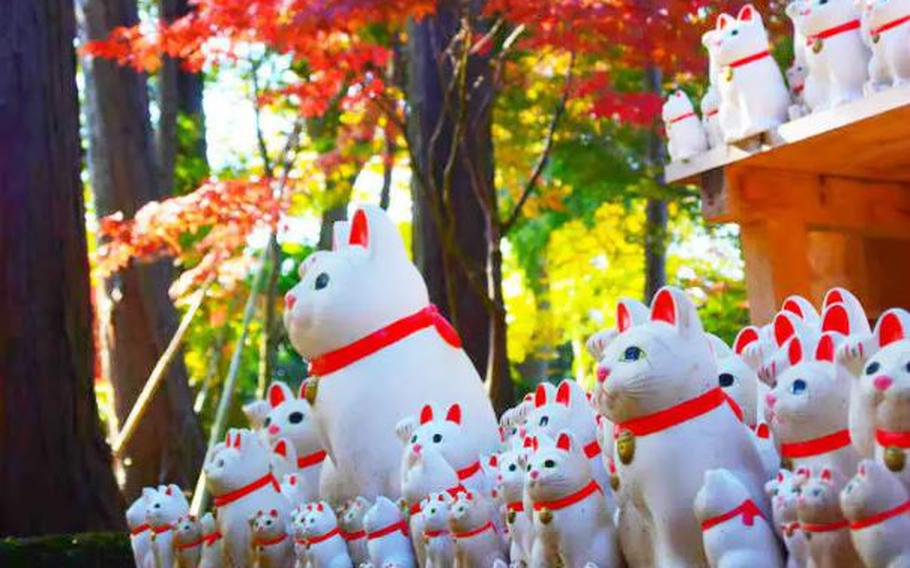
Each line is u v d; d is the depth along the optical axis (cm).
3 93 801
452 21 1010
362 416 504
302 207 1331
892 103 459
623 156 1256
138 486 1125
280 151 1432
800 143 505
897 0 455
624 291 1650
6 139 797
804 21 493
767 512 367
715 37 524
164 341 1155
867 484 318
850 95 482
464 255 981
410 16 888
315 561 476
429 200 906
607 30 812
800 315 434
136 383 1145
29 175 798
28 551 685
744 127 515
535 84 1187
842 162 539
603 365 374
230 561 514
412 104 1037
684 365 368
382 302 512
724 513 354
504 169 1314
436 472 454
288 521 507
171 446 1137
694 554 368
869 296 623
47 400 786
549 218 1478
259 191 1023
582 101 1110
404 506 469
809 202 554
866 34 473
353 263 516
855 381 340
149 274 1152
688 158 548
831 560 334
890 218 577
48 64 816
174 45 927
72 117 828
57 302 798
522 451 415
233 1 860
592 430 441
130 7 1188
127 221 1086
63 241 807
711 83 553
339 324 509
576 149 1234
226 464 513
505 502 420
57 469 783
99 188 1176
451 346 528
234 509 512
